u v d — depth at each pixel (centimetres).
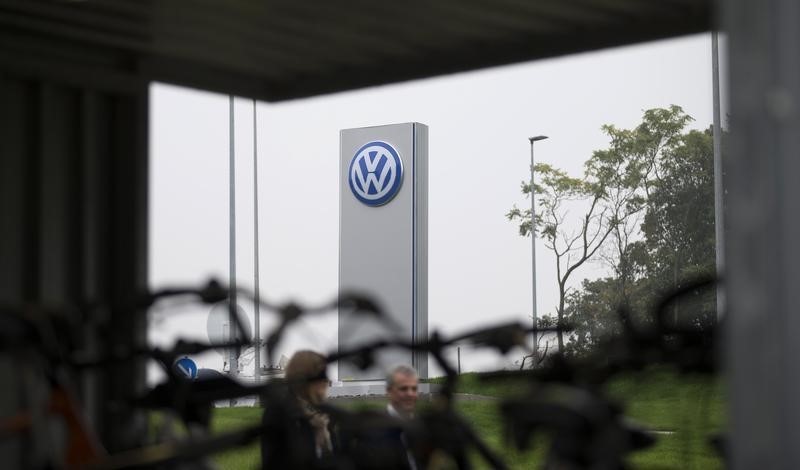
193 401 316
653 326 319
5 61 632
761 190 231
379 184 3512
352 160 3566
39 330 290
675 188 4938
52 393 299
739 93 235
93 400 603
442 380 283
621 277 4959
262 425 295
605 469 201
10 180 643
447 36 684
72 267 664
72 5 609
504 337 285
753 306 230
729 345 233
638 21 653
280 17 641
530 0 615
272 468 296
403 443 281
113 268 681
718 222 3591
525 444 209
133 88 688
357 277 3522
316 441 310
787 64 230
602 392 242
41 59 653
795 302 226
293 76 764
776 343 227
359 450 283
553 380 281
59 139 663
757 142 232
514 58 693
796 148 228
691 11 633
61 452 297
